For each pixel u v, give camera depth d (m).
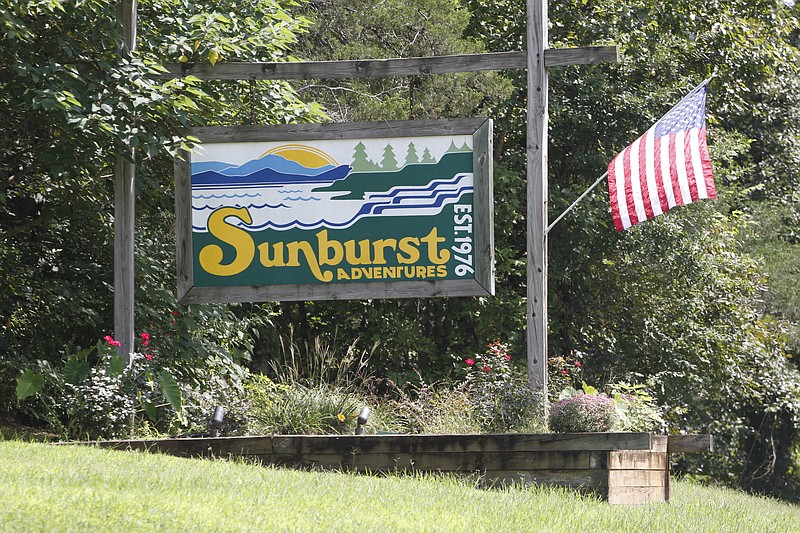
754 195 49.19
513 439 17.20
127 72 19.88
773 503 32.22
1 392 22.67
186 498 11.84
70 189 24.66
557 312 37.94
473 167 20.53
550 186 36.31
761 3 42.12
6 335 24.53
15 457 13.97
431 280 20.53
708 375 39.53
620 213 21.17
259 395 20.95
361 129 20.80
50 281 24.97
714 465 47.16
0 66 21.12
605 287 38.34
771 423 51.56
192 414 20.81
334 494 13.51
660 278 37.53
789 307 45.69
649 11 37.28
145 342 21.88
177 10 23.83
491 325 35.88
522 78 36.53
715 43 39.88
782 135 49.25
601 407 18.22
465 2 37.75
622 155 21.33
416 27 34.31
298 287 20.81
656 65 37.94
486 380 20.92
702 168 20.64
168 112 20.22
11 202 26.20
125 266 20.83
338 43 33.97
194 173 21.08
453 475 17.20
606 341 38.03
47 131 23.38
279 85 24.78
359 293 20.67
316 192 20.84
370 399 22.28
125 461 14.60
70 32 21.17
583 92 36.59
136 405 19.77
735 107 43.03
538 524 13.06
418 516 12.57
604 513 14.74
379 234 20.67
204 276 20.98
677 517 15.86
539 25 20.61
